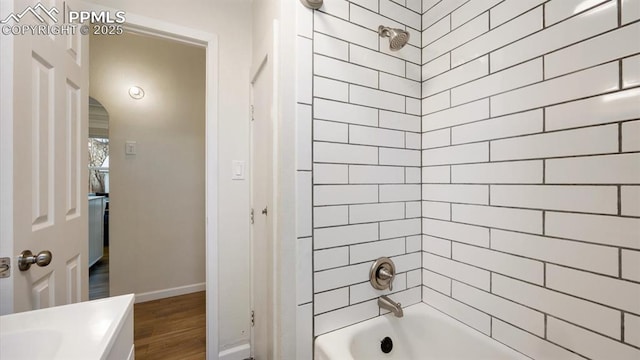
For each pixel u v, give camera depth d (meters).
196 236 2.65
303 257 0.99
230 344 1.63
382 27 1.10
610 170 0.70
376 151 1.16
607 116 0.71
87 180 1.18
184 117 2.59
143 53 2.43
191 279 2.63
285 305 0.97
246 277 1.68
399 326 1.17
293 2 0.99
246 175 1.69
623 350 0.69
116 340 0.60
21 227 0.75
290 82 0.98
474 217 1.06
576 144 0.77
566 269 0.79
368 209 1.14
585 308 0.75
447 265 1.17
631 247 0.67
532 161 0.87
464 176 1.10
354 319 1.10
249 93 1.68
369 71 1.15
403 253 1.24
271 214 1.12
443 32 1.19
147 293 2.45
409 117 1.26
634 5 0.67
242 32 1.68
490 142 1.00
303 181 0.99
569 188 0.78
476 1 1.05
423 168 1.29
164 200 2.52
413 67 1.27
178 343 1.81
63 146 0.99
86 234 1.17
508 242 0.94
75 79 1.09
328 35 1.05
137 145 2.41
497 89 0.97
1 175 0.70
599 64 0.72
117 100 2.34
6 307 0.70
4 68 0.70
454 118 1.14
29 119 0.79
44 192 0.87
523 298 0.90
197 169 2.65
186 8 1.53
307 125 1.00
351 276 1.10
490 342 0.98
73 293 1.05
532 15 0.87
